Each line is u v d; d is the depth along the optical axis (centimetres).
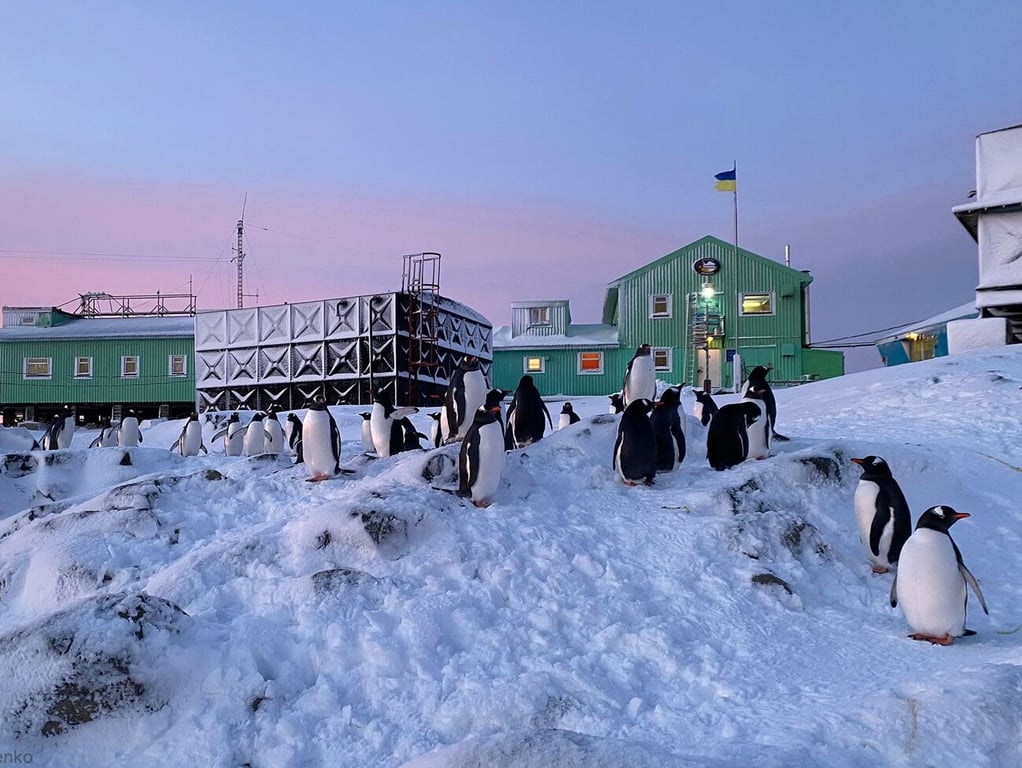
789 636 618
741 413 953
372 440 1313
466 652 576
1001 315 2403
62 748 475
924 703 440
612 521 809
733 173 4222
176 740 479
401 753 466
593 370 4303
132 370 4469
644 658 570
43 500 1362
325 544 721
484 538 736
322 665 553
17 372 4544
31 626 496
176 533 877
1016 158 2325
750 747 414
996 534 877
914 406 1515
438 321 3466
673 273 4200
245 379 3594
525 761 372
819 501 892
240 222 5741
